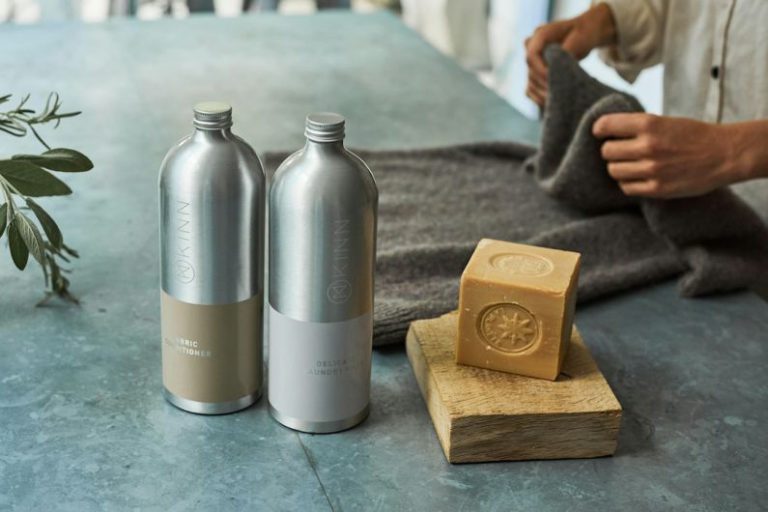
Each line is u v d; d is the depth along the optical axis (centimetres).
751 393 86
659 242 109
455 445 75
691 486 74
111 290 99
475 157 134
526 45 138
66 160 83
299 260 72
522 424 75
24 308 95
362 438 78
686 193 104
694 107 140
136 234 111
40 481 71
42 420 78
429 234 111
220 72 167
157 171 129
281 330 75
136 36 184
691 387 87
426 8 296
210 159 72
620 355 91
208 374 78
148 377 85
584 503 72
